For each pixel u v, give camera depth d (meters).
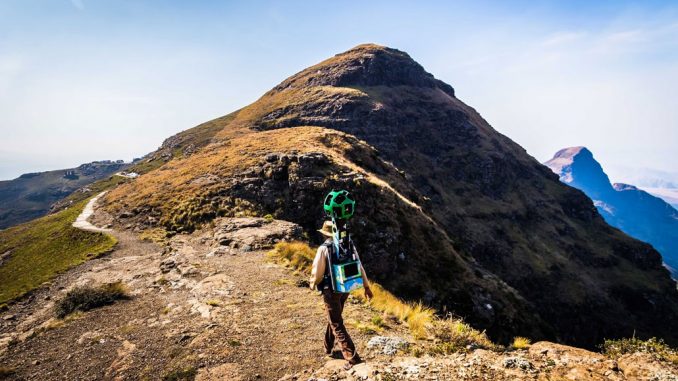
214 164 51.69
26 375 7.55
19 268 33.78
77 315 11.09
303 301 9.98
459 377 4.85
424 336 7.22
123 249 29.81
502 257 120.62
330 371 5.49
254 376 5.91
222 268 14.32
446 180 148.88
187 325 8.86
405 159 145.88
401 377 4.96
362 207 40.41
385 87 183.62
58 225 48.94
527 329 40.06
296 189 40.88
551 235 145.50
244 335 7.66
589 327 111.19
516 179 170.00
